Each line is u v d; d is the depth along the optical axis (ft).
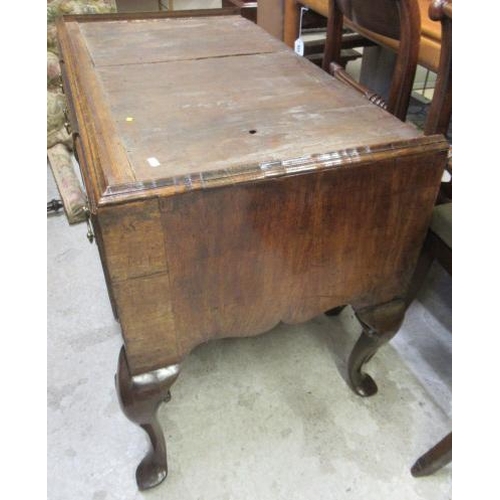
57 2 5.61
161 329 2.05
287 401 3.28
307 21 5.94
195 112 2.34
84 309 3.97
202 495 2.76
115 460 2.92
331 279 2.31
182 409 3.22
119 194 1.63
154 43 3.36
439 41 3.07
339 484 2.82
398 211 2.19
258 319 2.28
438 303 4.16
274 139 2.08
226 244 1.90
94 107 2.36
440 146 2.05
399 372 3.51
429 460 2.72
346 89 2.66
